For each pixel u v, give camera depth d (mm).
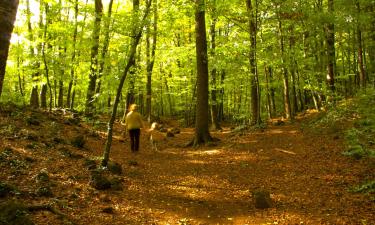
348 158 11617
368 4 18031
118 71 19547
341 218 7441
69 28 18812
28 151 10578
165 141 19594
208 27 25281
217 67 20391
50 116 16453
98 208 7777
